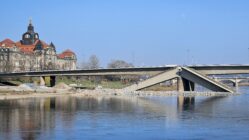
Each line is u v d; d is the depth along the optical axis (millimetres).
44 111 120562
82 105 146875
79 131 79812
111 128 84188
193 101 173125
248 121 97125
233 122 95250
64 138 72188
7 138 71750
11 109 126750
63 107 136250
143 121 96312
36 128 83312
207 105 147625
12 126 85875
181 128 84750
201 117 105750
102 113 115312
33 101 169000
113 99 190875
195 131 80938
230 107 138125
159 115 110250
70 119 99625
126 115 109875
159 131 80562
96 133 77625
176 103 159625
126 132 79000
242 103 158250
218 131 81000
